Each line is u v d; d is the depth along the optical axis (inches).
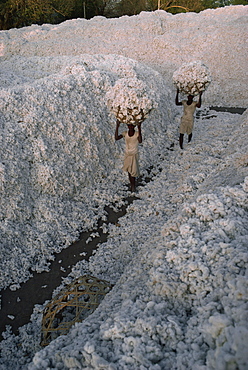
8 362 126.5
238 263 109.4
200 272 115.3
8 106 221.1
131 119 209.9
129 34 599.8
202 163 273.7
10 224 185.3
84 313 137.5
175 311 110.0
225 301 97.7
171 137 351.3
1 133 206.2
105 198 239.5
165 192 240.2
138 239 189.8
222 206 147.7
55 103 245.1
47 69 402.3
